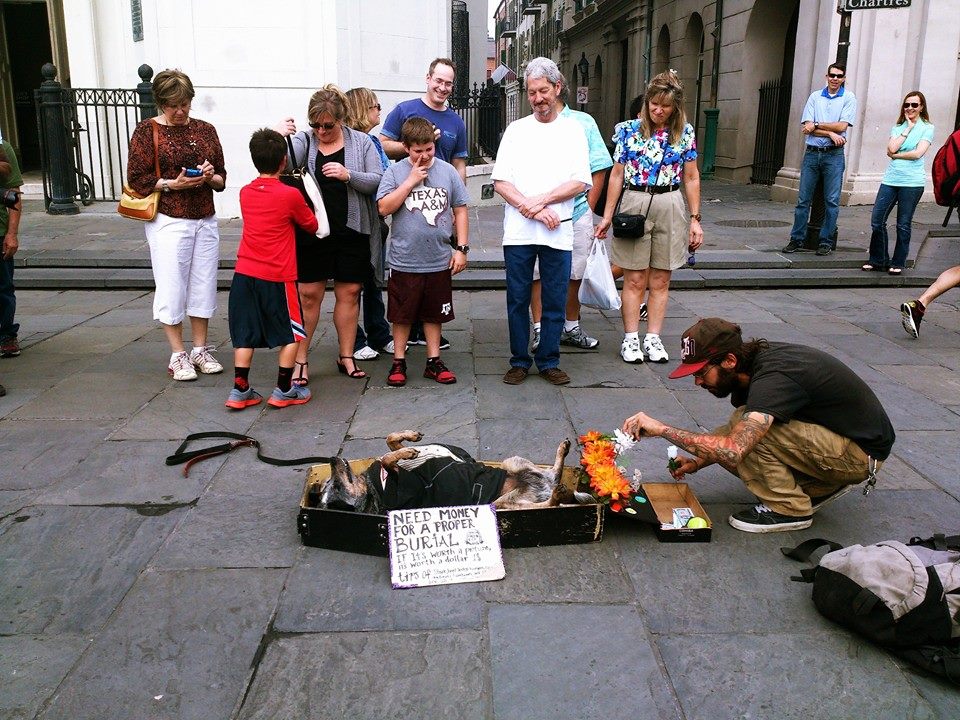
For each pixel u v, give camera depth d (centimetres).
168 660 258
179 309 522
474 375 544
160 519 345
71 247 930
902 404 489
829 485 336
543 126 503
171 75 501
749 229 1098
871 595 260
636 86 2581
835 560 275
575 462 404
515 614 283
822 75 1273
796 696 246
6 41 1481
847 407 318
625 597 294
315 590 296
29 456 407
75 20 1285
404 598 292
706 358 327
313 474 348
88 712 236
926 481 387
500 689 247
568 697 244
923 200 1298
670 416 470
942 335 648
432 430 446
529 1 4547
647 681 251
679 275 842
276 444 425
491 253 918
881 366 565
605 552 322
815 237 920
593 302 591
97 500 361
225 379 531
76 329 660
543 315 523
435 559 303
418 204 494
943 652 252
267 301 460
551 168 498
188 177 500
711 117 1880
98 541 327
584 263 581
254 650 263
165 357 581
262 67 1101
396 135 578
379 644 267
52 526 338
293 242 465
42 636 269
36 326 668
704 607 288
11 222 555
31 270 856
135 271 852
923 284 830
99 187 1324
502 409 479
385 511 319
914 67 1249
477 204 1312
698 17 2062
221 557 316
